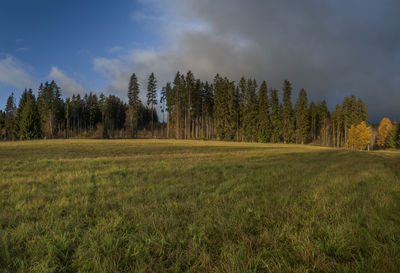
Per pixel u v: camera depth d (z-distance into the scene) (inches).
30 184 253.1
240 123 2620.6
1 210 158.7
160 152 833.5
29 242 107.2
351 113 2519.7
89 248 101.0
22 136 2279.8
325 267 87.7
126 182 269.0
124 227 126.6
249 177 305.7
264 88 2541.8
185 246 106.8
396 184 248.5
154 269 89.6
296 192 215.3
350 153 1012.5
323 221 132.0
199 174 334.6
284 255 97.2
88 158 567.5
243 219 135.4
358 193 203.5
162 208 163.9
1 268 88.4
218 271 84.4
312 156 742.5
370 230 118.3
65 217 145.5
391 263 85.4
